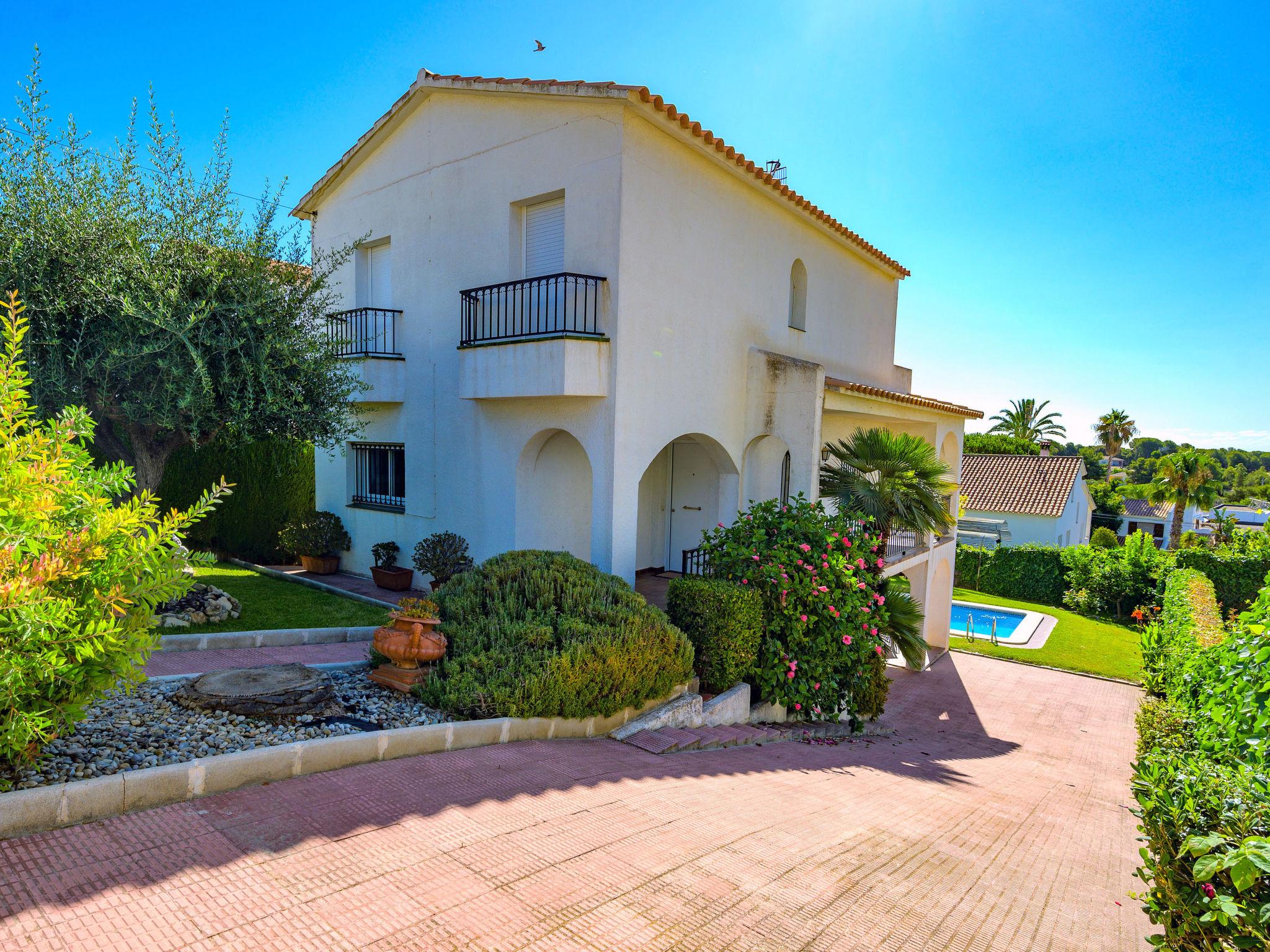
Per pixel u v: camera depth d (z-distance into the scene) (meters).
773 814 5.36
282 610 10.64
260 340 8.73
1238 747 4.14
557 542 11.77
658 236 10.20
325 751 4.82
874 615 11.19
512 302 10.98
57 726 3.90
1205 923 2.67
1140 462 87.50
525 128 10.63
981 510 35.69
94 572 4.00
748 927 3.42
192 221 8.30
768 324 13.00
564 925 3.22
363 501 14.55
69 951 2.69
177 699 5.54
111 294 7.29
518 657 6.69
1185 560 23.62
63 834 3.59
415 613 6.75
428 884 3.46
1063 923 4.04
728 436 12.00
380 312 13.38
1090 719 13.94
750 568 9.73
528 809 4.59
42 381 7.28
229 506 15.66
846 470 12.65
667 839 4.42
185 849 3.57
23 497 3.81
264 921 3.01
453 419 12.09
